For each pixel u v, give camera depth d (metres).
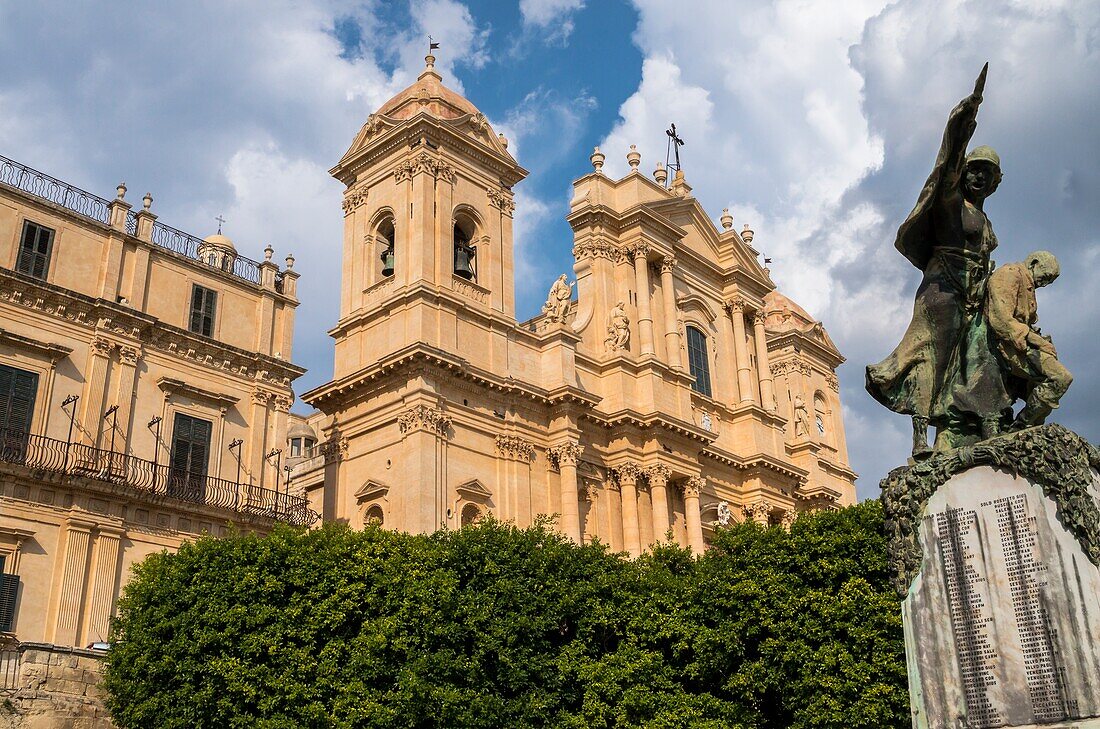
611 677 31.28
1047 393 10.37
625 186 55.44
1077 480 9.59
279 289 44.69
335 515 44.59
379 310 45.34
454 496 42.62
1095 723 9.05
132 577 35.84
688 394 53.50
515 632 31.14
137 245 39.66
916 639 10.21
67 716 28.33
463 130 48.41
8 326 35.44
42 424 35.47
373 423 44.09
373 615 30.28
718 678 32.56
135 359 38.41
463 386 44.41
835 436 71.19
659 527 48.81
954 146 10.83
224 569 29.97
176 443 39.09
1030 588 9.66
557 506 46.34
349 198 49.44
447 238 46.31
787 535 33.28
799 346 70.00
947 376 11.18
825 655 30.03
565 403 47.22
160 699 27.86
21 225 36.69
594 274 53.28
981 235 11.29
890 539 10.67
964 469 10.30
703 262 58.69
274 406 42.72
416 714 28.19
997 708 9.62
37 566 33.88
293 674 28.39
